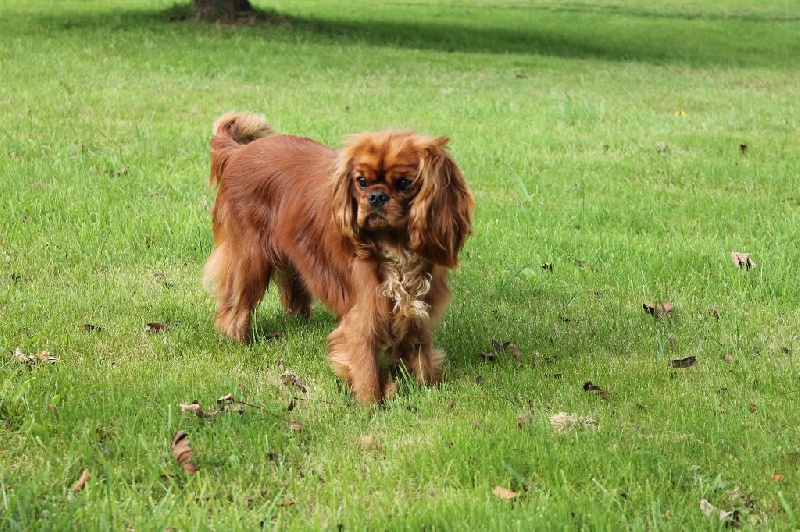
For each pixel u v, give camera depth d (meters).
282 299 3.12
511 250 3.51
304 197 2.89
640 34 10.54
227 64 6.84
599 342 3.08
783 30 11.38
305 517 2.48
